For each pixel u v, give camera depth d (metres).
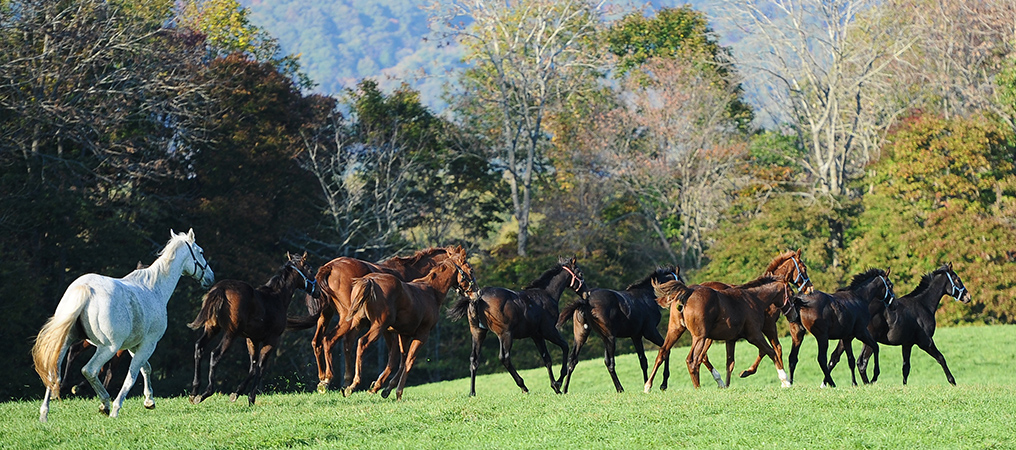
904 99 53.56
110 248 32.72
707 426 12.06
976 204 41.44
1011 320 40.41
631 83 55.59
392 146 45.09
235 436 11.49
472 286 16.42
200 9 47.28
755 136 59.44
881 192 44.41
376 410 13.48
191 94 36.47
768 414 12.99
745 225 46.12
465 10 53.31
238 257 36.78
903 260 41.12
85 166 33.31
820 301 18.70
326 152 45.19
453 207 51.62
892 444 11.07
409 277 18.08
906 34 52.34
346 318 15.30
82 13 31.69
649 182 52.31
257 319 14.52
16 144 31.11
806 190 53.22
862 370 19.95
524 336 16.89
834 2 51.94
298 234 41.88
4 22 30.28
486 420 12.68
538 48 53.09
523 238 51.38
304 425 12.14
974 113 45.69
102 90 32.06
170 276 13.68
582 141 53.12
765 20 53.97
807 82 56.69
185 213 36.91
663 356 16.69
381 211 44.03
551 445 11.05
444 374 46.38
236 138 39.19
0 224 30.59
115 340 12.32
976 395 15.02
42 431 11.59
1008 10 47.66
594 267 48.97
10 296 28.81
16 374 29.20
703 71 55.38
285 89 44.12
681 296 16.25
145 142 36.47
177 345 36.16
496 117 54.31
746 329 16.67
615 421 12.55
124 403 15.02
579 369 32.81
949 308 39.88
